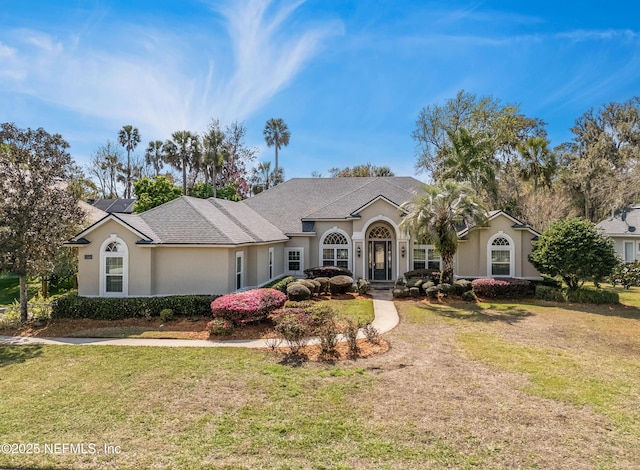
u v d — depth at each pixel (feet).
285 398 26.07
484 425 22.22
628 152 124.88
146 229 57.31
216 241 55.52
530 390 27.22
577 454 19.25
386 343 39.27
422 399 25.79
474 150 104.17
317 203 94.02
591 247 60.75
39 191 47.47
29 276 50.96
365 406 24.75
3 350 37.88
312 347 37.96
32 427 22.31
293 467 18.21
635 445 20.08
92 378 30.07
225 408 24.61
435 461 18.67
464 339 40.86
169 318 48.75
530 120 141.49
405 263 79.46
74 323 48.42
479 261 75.25
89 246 55.93
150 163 210.38
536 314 53.47
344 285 68.49
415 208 67.77
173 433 21.49
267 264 72.84
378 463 18.52
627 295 69.15
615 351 36.60
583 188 116.37
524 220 105.81
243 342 40.06
